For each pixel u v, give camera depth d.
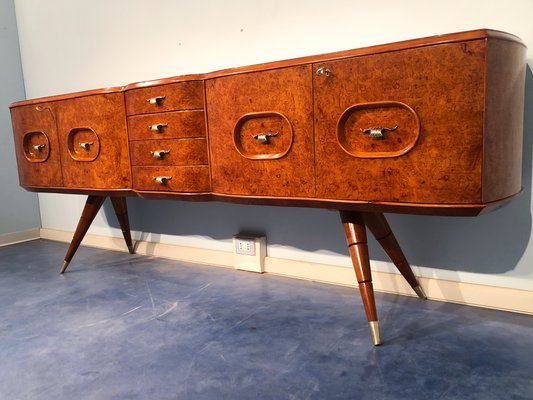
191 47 1.80
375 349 1.09
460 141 0.91
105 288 1.63
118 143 1.49
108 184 1.53
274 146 1.15
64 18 2.20
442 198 0.94
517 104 1.03
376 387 0.93
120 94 1.45
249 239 1.72
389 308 1.32
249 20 1.63
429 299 1.39
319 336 1.17
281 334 1.19
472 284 1.33
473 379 0.94
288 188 1.14
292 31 1.54
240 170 1.22
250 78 1.15
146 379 1.00
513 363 1.00
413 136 0.95
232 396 0.92
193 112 1.29
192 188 1.33
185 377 1.00
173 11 1.82
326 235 1.57
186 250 1.95
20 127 1.73
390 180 0.99
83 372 1.04
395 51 0.94
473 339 1.12
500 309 1.29
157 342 1.18
